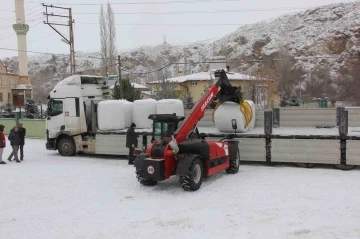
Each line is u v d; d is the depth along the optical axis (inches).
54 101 681.6
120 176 492.7
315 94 2534.5
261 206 344.2
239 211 331.6
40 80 5088.6
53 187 439.5
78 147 669.3
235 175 481.4
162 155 414.0
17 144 630.5
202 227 295.1
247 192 394.6
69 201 379.6
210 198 377.1
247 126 560.4
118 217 325.7
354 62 3595.0
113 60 1941.4
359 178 446.0
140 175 424.8
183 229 292.4
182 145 419.2
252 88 1627.7
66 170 543.2
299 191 390.9
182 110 645.3
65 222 316.8
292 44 4682.6
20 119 1082.7
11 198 395.2
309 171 493.7
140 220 316.5
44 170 546.9
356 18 4571.9
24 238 284.5
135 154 461.1
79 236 284.5
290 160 514.9
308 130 565.3
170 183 446.3
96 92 693.3
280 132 542.3
